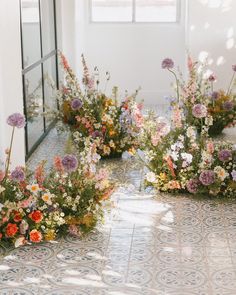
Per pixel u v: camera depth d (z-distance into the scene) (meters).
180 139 5.47
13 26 5.26
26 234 4.48
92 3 9.54
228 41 9.05
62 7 8.39
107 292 3.80
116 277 4.00
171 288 3.84
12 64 5.24
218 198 5.38
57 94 7.70
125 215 5.05
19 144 5.52
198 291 3.80
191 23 9.01
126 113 6.52
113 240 4.57
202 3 8.93
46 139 7.57
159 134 5.48
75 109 6.58
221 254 4.31
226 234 4.66
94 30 9.52
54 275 4.03
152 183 5.56
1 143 5.07
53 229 4.52
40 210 4.51
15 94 5.36
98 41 9.56
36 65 6.99
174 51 9.55
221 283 3.90
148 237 4.62
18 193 4.53
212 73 9.16
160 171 5.56
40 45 7.31
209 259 4.24
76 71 8.72
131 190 5.63
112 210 5.14
